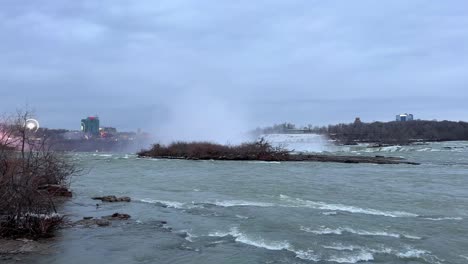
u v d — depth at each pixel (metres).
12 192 12.50
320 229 14.78
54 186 19.41
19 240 12.23
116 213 16.55
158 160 60.25
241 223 15.59
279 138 147.12
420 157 78.44
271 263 10.99
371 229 14.95
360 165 53.44
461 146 143.38
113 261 10.84
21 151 13.80
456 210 19.52
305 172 40.72
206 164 52.50
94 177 33.78
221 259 11.23
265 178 33.91
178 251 11.93
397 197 23.62
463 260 11.60
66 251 11.48
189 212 17.80
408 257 11.77
